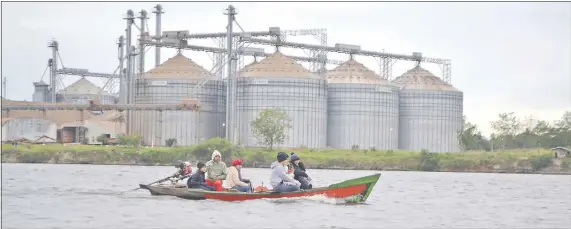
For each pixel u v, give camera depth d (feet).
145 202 224.74
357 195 227.61
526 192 327.26
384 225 188.24
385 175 535.60
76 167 552.82
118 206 215.92
